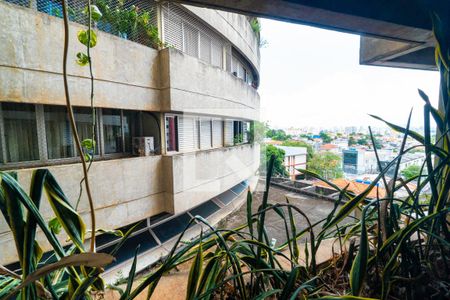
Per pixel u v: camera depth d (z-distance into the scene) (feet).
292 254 2.25
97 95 9.28
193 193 13.30
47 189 1.64
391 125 2.32
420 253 2.32
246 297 1.92
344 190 2.52
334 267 2.53
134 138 11.78
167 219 12.43
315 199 13.02
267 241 2.28
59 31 8.21
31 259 1.42
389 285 1.83
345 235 2.85
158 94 11.68
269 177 2.10
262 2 2.73
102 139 10.65
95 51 9.14
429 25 3.28
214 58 16.80
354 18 3.06
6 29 7.11
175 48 11.82
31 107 8.48
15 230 1.39
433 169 2.29
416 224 1.84
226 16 17.12
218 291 2.17
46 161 8.85
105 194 9.59
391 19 3.12
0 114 7.83
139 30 11.21
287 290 1.71
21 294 1.40
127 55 10.27
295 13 2.98
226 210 16.22
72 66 8.54
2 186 1.39
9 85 7.25
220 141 18.44
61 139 9.28
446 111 2.13
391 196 2.12
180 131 13.78
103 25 9.84
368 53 4.67
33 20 7.62
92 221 1.74
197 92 13.39
